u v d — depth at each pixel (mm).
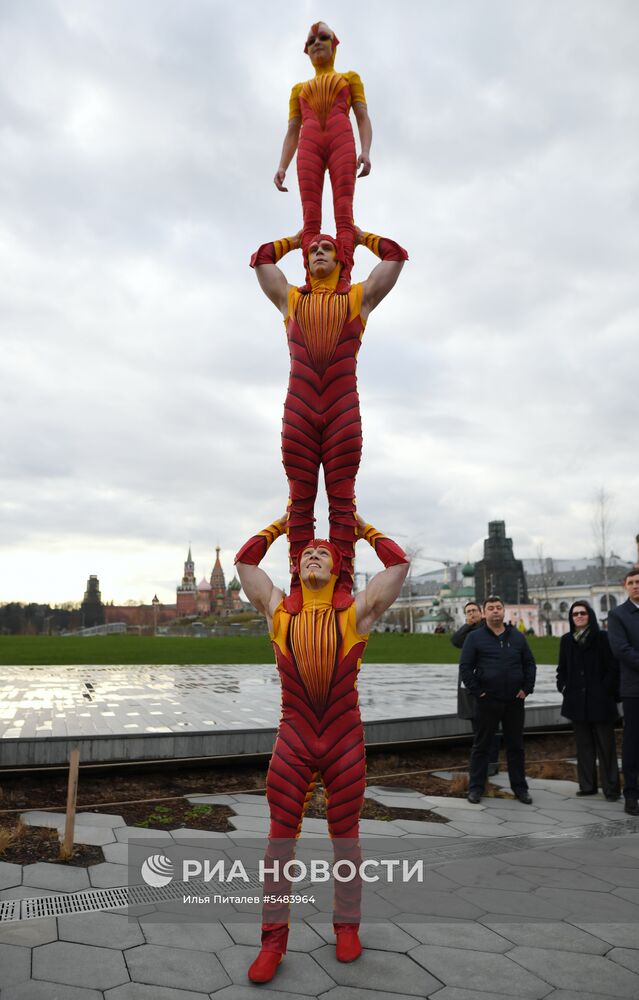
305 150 4418
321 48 4527
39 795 6312
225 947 3559
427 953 3512
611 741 6891
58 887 4258
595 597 80875
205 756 7184
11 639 34750
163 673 16406
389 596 3707
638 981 3229
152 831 5402
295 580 3863
